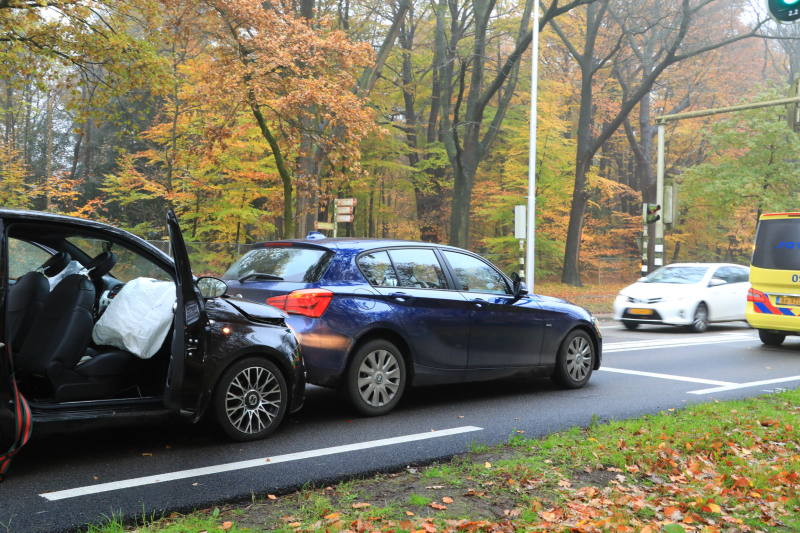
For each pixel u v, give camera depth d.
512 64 26.19
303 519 3.57
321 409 6.62
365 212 35.91
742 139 30.64
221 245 19.58
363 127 16.28
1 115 33.97
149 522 3.58
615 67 34.34
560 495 3.97
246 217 23.86
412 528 3.35
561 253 32.97
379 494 4.04
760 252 13.05
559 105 37.22
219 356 4.96
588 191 33.78
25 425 4.07
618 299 16.22
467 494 4.01
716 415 6.22
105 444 5.12
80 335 4.62
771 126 29.39
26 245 5.25
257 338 5.23
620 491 4.06
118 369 4.78
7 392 4.03
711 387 8.29
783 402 7.07
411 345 6.47
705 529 3.45
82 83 16.45
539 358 7.62
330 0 29.75
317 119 18.88
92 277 5.53
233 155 23.06
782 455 4.99
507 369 7.32
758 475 4.39
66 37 15.61
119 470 4.50
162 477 4.35
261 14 15.52
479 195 34.91
